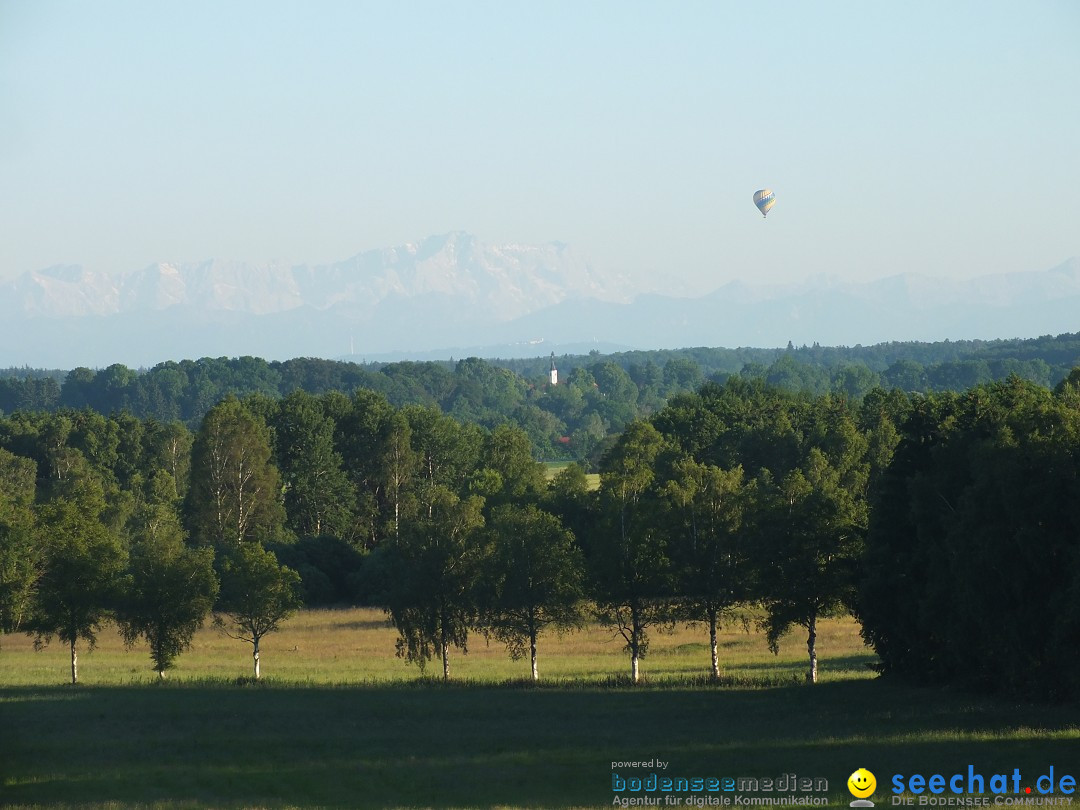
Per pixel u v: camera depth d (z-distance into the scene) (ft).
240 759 219.41
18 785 199.62
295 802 184.03
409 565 368.07
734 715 263.08
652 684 328.90
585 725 252.83
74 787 198.18
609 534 355.36
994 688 268.62
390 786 195.42
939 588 270.87
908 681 299.38
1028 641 245.86
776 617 333.42
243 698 299.79
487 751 223.71
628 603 358.84
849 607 334.44
